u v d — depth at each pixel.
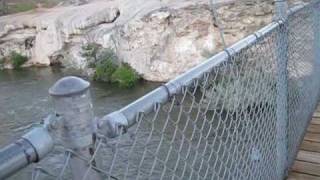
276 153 2.57
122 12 24.12
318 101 4.48
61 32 26.12
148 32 20.72
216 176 1.64
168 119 1.27
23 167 0.76
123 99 18.64
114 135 0.97
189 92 1.34
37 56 28.12
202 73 1.40
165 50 20.70
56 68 26.70
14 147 0.74
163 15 20.08
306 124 3.74
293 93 3.05
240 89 1.73
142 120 1.12
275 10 2.59
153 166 1.24
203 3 19.91
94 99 18.72
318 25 4.33
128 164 1.08
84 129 0.88
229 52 1.61
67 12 28.34
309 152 3.29
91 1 33.25
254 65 1.92
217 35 19.19
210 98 1.49
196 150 1.47
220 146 1.62
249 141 1.94
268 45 2.18
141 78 21.58
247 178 1.98
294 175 2.96
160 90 1.20
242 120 1.80
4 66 28.16
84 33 24.91
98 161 0.93
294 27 2.98
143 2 23.75
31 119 15.86
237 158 1.80
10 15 33.03
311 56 3.94
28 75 25.42
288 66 2.78
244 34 18.77
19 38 28.25
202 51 19.89
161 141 1.25
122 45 22.05
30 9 35.44
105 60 22.41
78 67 24.67
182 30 19.95
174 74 20.78
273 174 2.53
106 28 23.50
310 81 3.91
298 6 3.25
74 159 0.87
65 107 0.86
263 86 2.10
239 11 18.47
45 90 20.98
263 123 2.18
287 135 2.86
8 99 19.53
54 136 0.83
